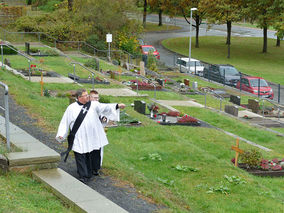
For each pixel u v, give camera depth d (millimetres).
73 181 7645
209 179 11320
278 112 25281
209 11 56969
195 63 41844
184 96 28625
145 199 8031
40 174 7832
